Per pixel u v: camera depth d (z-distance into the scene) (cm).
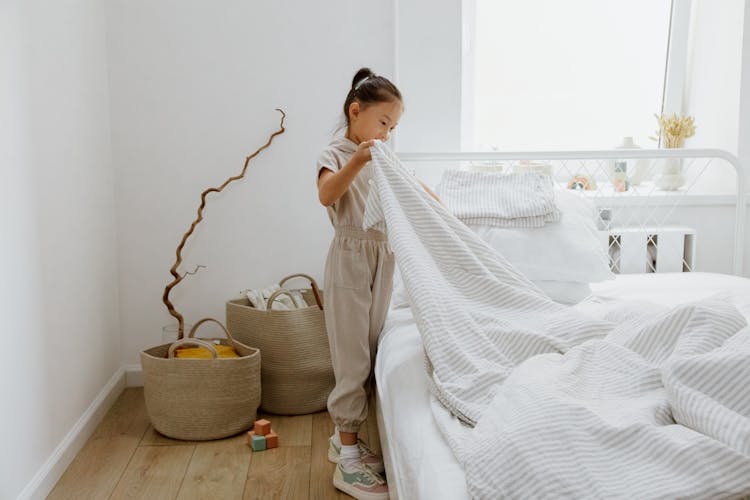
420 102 268
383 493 181
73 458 211
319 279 275
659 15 304
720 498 88
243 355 237
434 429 130
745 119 278
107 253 256
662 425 108
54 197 203
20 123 179
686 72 306
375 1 264
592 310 176
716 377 107
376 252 189
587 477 93
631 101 309
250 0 262
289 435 228
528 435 99
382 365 176
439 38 265
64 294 210
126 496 188
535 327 149
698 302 130
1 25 169
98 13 250
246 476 199
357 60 266
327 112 268
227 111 266
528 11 299
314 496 187
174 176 267
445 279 162
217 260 271
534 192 222
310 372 244
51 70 203
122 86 261
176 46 261
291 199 271
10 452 169
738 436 95
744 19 274
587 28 302
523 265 211
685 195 278
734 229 281
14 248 174
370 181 189
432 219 166
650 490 90
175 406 221
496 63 303
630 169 303
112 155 263
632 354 126
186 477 199
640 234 269
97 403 238
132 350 274
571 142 310
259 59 264
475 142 308
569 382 118
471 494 100
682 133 287
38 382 188
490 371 133
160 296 271
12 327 172
